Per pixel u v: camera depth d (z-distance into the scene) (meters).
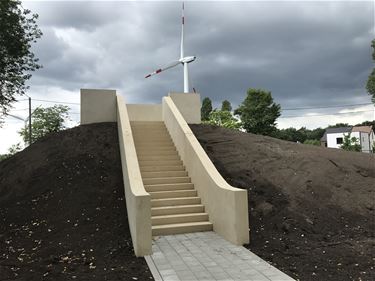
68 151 12.19
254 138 14.48
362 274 5.86
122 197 9.77
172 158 11.80
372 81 33.62
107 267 6.40
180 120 12.41
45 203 9.70
